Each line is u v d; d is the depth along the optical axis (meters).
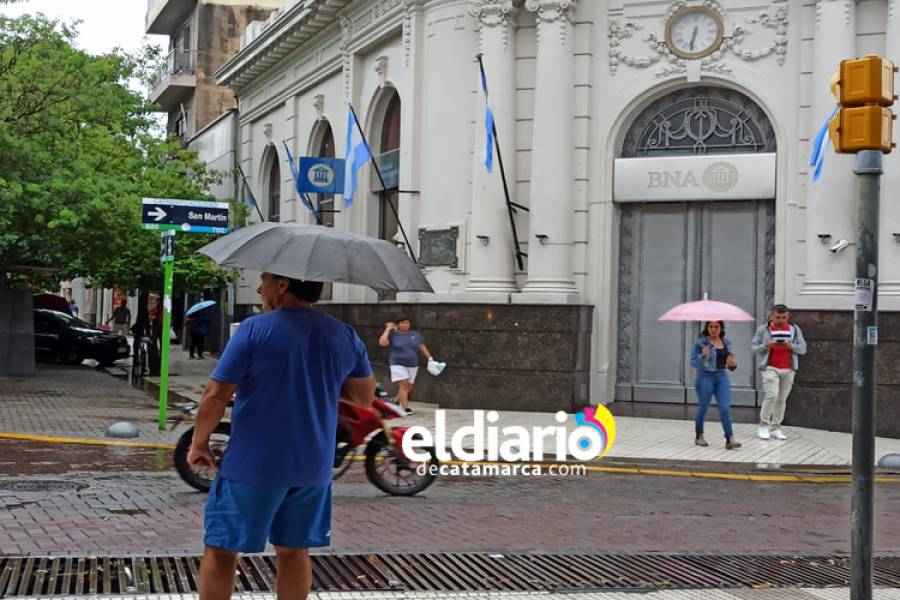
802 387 16.75
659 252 18.77
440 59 19.88
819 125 16.97
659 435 15.74
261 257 4.93
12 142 20.23
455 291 19.45
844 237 16.62
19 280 24.55
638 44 18.52
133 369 26.08
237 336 4.77
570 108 18.58
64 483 10.48
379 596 6.44
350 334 5.03
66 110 22.17
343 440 10.20
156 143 26.59
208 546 4.79
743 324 18.34
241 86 33.66
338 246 5.04
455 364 18.70
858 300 5.37
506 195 18.66
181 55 42.22
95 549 7.49
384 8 22.25
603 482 11.82
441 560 7.60
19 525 8.31
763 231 18.14
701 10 18.17
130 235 22.09
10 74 20.95
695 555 7.97
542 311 18.17
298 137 28.97
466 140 19.48
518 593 6.63
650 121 18.70
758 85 17.81
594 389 18.64
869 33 16.97
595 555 7.91
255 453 4.70
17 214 20.89
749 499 10.94
